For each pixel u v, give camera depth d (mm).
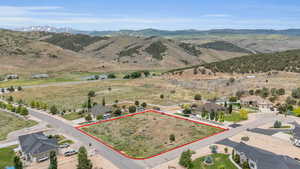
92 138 62500
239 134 64625
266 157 43344
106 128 70750
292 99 95000
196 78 150750
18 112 85250
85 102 102438
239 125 72938
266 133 65125
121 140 61031
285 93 103250
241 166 45844
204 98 115000
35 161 49219
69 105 100125
